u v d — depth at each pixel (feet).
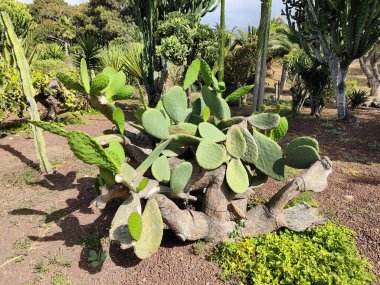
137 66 31.53
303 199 11.89
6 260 9.39
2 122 24.27
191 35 27.35
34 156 17.76
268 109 36.60
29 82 15.25
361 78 72.49
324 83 30.99
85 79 9.32
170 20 27.99
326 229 9.59
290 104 41.88
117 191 8.17
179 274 8.57
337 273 7.97
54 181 14.61
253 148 9.29
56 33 119.75
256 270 8.15
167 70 31.01
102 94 9.84
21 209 12.10
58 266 9.16
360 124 28.22
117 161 7.88
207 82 10.04
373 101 41.65
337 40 28.02
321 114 33.76
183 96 10.21
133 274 8.84
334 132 24.45
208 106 10.23
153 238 8.20
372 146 20.48
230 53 40.37
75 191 13.64
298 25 33.09
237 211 9.64
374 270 8.46
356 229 10.09
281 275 8.00
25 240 10.28
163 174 9.09
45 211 11.98
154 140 12.48
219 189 9.39
